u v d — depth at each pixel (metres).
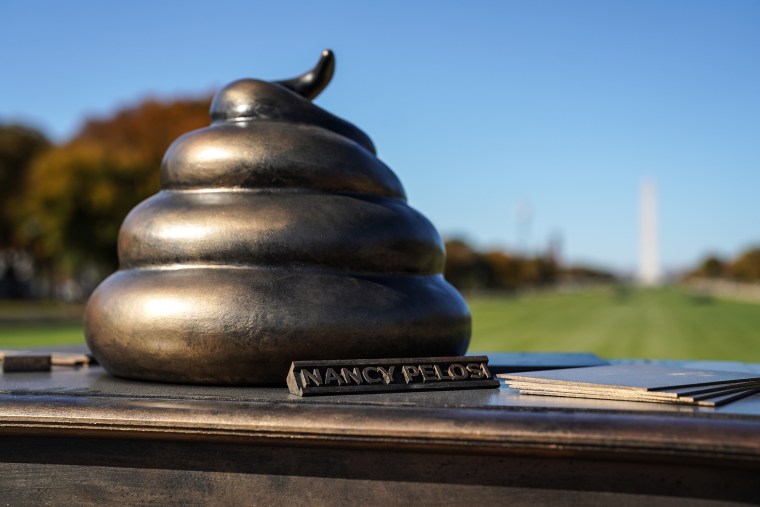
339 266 3.17
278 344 2.95
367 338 3.04
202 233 3.16
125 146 48.16
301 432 2.40
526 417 2.29
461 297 3.59
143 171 38.50
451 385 2.95
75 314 35.34
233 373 2.99
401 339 3.12
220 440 2.50
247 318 2.94
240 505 2.51
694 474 2.21
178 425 2.49
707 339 19.44
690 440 2.14
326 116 3.68
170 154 3.57
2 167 46.88
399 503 2.40
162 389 2.94
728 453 2.12
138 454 2.60
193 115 50.59
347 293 3.07
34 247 47.12
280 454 2.49
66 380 3.29
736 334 21.70
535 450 2.25
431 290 3.35
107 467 2.62
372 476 2.43
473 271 83.69
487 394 2.79
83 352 4.16
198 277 3.08
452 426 2.30
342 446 2.41
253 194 3.31
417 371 2.96
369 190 3.48
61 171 36.84
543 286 124.56
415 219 3.48
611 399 2.61
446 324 3.31
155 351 3.04
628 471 2.25
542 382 2.78
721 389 2.72
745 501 2.19
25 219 41.50
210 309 2.97
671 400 2.50
